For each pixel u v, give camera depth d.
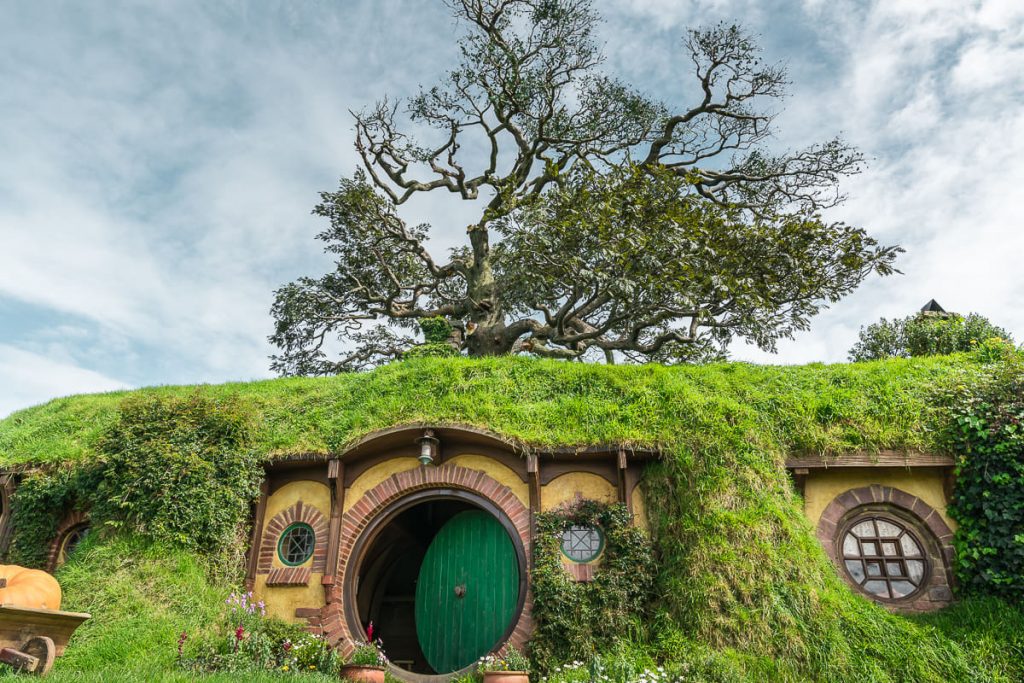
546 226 15.37
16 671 6.06
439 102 21.94
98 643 7.38
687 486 8.56
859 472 9.11
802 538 8.16
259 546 9.59
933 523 8.73
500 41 20.59
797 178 21.05
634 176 16.05
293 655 7.97
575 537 8.82
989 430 8.60
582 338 17.97
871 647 7.34
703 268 15.78
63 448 10.85
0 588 6.96
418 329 24.34
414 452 9.69
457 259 21.72
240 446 9.70
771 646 7.27
